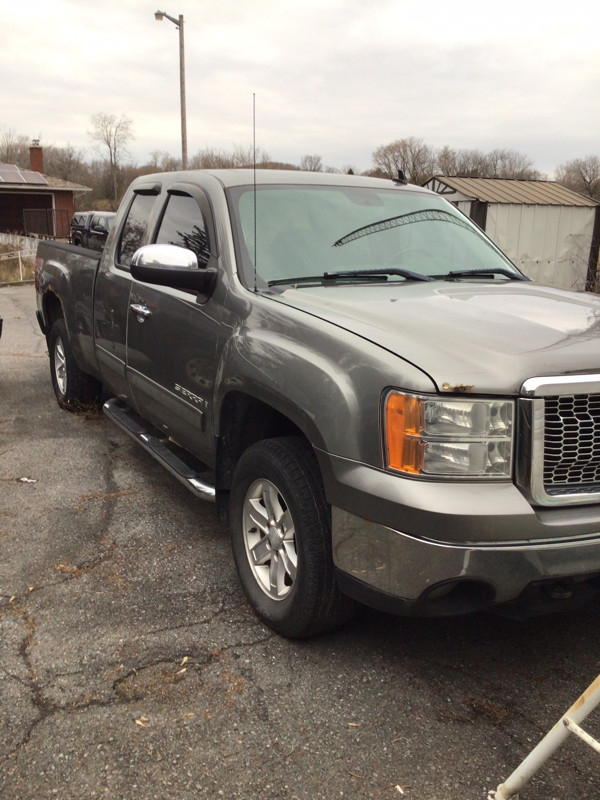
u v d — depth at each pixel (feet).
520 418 7.38
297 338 9.03
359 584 8.03
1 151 247.29
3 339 33.76
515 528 7.23
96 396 19.72
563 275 43.14
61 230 133.08
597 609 10.60
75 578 11.04
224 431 10.69
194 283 10.98
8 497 14.24
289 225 11.75
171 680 8.59
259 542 9.91
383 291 10.39
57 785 6.98
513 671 8.99
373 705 8.25
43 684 8.48
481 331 8.24
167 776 7.13
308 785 7.04
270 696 8.36
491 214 40.14
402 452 7.45
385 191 13.57
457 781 7.13
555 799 6.88
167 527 12.96
